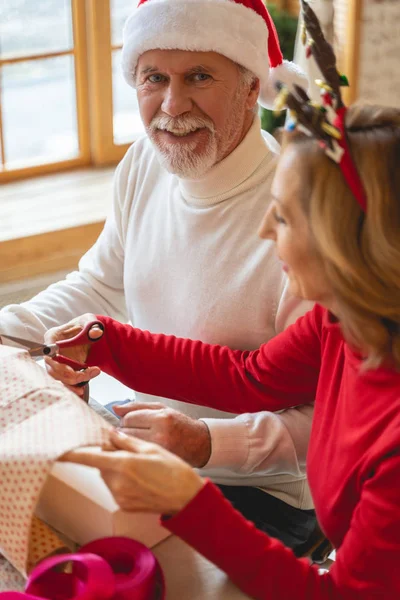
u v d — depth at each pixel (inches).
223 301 54.2
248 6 53.5
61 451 32.9
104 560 31.3
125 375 51.8
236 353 51.0
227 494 52.8
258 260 53.1
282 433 49.3
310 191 33.4
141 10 52.5
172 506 32.5
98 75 130.0
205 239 55.2
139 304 59.5
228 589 35.5
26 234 112.8
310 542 48.4
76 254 118.8
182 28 50.8
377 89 120.0
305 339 46.5
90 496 35.2
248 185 54.2
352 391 38.2
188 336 56.4
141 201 59.9
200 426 46.8
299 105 33.0
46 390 37.4
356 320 33.8
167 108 52.6
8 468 33.3
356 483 36.9
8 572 35.5
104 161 136.9
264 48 53.9
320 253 34.2
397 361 34.5
